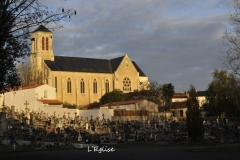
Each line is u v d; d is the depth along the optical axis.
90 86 146.50
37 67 139.75
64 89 139.25
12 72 27.50
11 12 23.73
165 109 117.00
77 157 28.02
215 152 30.41
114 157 27.39
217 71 102.75
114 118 90.06
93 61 154.75
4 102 105.44
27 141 50.34
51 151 36.62
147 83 138.75
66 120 79.31
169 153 30.72
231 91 93.00
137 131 66.06
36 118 75.06
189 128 49.06
